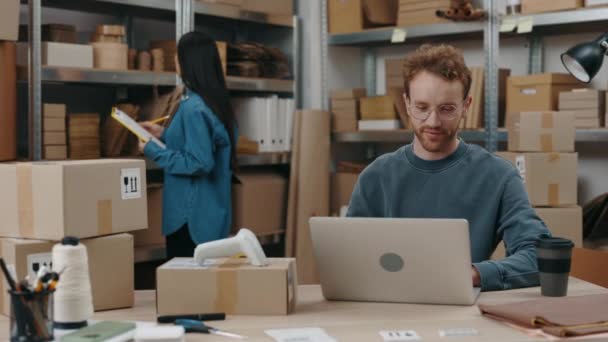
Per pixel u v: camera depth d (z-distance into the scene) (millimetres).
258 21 4332
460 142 2209
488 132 3932
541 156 3459
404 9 4285
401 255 1836
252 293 1775
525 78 3809
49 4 3828
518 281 1990
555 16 3721
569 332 1528
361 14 4473
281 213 4391
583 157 4117
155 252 3709
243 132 4312
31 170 1874
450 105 2037
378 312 1789
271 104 4301
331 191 4543
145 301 2008
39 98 3268
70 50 3400
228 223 3584
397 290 1871
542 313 1633
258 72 4352
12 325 1491
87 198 1883
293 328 1638
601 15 3596
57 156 3365
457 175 2180
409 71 2086
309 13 4660
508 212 2127
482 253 2160
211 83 3416
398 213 2234
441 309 1810
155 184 3797
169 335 1465
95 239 1888
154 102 3850
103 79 3523
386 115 4340
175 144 3426
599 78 3963
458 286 1816
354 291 1903
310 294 2014
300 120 4359
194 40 3410
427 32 4172
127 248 1937
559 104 3699
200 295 1791
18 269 1833
